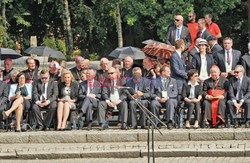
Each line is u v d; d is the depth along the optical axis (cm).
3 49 3022
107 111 2502
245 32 5544
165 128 2455
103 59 2547
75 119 2503
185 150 2147
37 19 5678
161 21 5231
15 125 2517
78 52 5622
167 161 2084
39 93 2530
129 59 2611
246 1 5469
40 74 2533
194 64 2611
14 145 2334
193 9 5244
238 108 2442
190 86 2475
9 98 2530
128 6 5300
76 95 2542
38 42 5700
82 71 2562
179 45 2597
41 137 2362
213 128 2438
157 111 2466
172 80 2514
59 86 2544
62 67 2752
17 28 5653
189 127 2442
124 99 2483
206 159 2103
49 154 2177
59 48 5647
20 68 3547
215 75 2464
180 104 2480
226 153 2136
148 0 5244
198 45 2612
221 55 2606
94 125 2559
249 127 2436
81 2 5531
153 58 2862
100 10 5481
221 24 5544
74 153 2175
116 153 2166
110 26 5553
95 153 2170
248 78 2461
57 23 5719
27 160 2164
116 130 2430
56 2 5472
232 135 2320
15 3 5516
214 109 2455
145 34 5594
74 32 5578
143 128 2458
